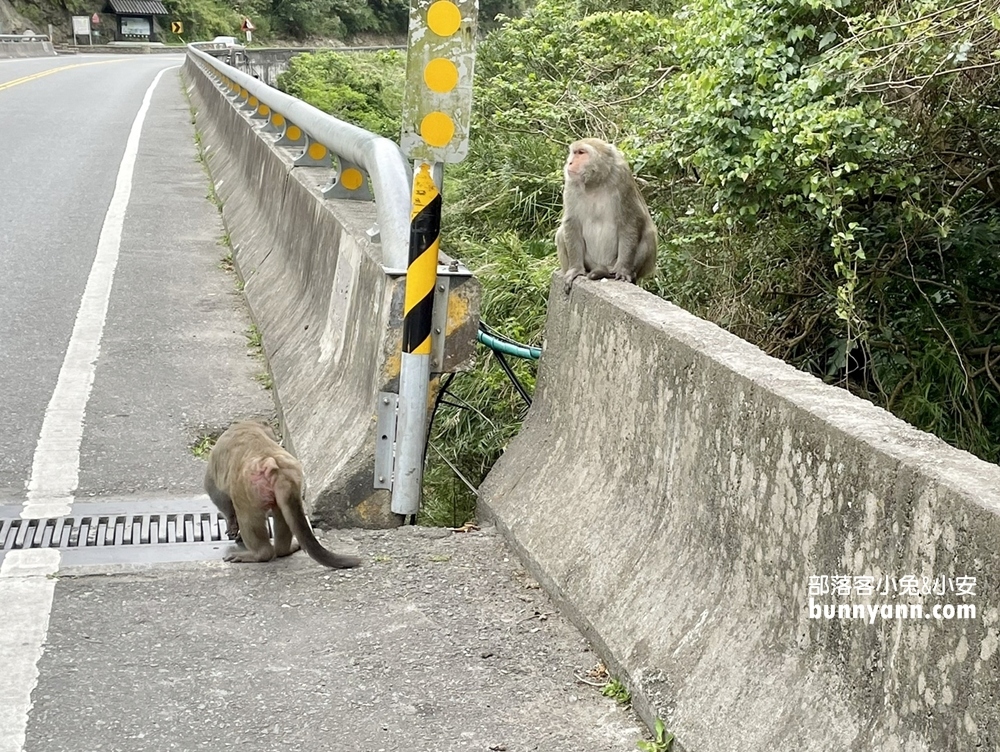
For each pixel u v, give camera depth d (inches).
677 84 345.7
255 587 163.6
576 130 500.1
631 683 131.6
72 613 153.7
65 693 133.2
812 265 345.7
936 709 93.2
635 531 149.9
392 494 187.9
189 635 148.6
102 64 1904.5
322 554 169.6
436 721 128.7
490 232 488.1
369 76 1450.5
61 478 205.9
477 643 147.3
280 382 243.0
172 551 176.9
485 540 181.5
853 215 335.3
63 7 2746.1
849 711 103.9
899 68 295.9
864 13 295.3
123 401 249.1
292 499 167.3
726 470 129.8
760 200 312.8
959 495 91.4
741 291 356.2
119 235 435.5
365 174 277.4
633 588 143.0
